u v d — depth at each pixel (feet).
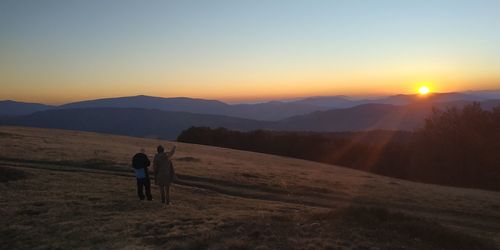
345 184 116.67
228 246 37.06
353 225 44.98
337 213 48.24
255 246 37.17
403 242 41.34
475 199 110.22
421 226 44.96
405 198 100.32
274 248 36.86
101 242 40.04
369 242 40.01
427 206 92.68
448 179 203.41
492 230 74.08
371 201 93.20
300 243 38.45
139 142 212.43
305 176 127.75
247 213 54.13
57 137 182.09
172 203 60.85
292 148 302.25
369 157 267.18
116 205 56.34
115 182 79.20
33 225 45.57
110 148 151.74
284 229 42.80
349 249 37.86
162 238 40.42
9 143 131.34
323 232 42.27
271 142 313.12
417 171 219.82
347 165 275.80
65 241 40.40
